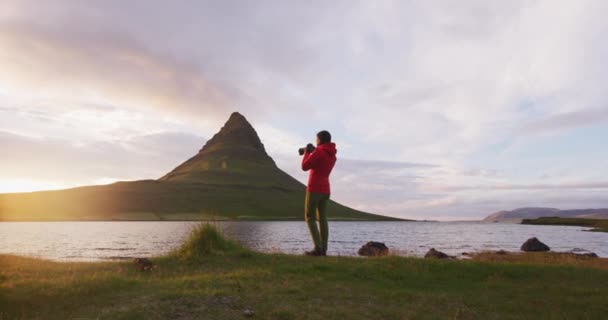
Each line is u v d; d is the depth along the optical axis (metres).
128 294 6.89
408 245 38.06
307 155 11.43
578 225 164.75
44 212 132.62
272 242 34.78
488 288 8.71
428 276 9.37
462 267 10.00
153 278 8.63
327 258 10.77
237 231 56.53
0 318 5.57
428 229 96.88
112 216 134.75
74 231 61.00
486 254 24.97
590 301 7.73
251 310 6.25
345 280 8.80
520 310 7.21
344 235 58.19
